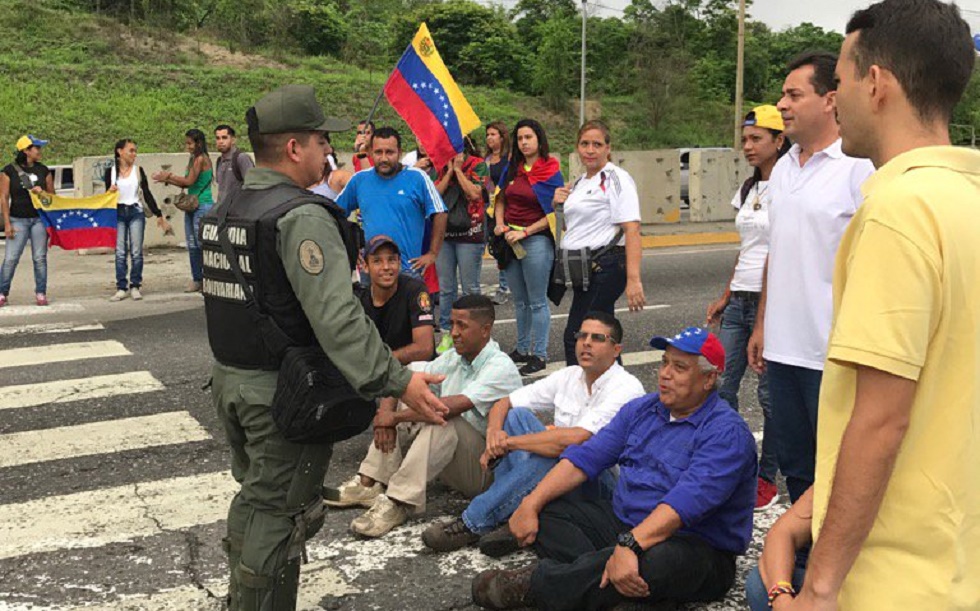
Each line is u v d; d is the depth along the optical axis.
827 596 1.65
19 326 8.74
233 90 33.59
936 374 1.61
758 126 4.40
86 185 15.00
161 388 6.61
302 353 2.73
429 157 7.46
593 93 46.59
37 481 4.90
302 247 2.66
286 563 2.91
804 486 3.50
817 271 3.27
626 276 5.66
